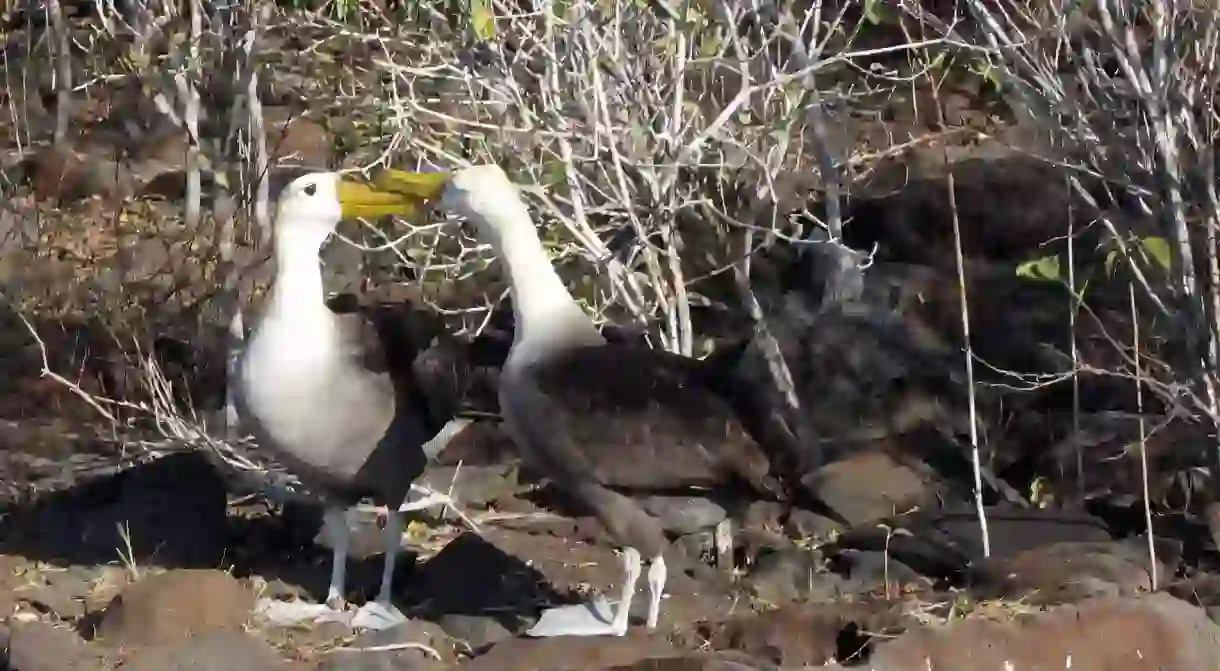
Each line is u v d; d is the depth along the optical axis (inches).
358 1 535.5
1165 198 421.1
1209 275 426.0
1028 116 594.2
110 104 900.6
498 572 438.0
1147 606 366.0
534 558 448.5
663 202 484.1
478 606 421.4
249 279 583.8
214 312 582.2
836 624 379.2
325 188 404.5
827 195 572.4
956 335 613.3
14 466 508.4
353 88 592.4
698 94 541.0
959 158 775.7
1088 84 448.1
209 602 388.8
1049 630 360.8
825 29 790.5
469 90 494.3
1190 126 422.0
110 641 379.6
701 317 610.2
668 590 426.0
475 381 543.8
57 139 855.7
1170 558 425.7
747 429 399.5
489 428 524.4
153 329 605.3
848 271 635.5
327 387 401.1
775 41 599.8
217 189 590.9
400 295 627.8
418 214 589.3
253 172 618.2
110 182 809.5
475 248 530.3
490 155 485.7
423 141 507.5
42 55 997.2
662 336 489.4
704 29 504.4
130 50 640.4
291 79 741.9
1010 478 507.8
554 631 393.1
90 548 448.1
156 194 803.4
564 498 487.2
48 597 414.0
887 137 787.4
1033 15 497.4
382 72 541.0
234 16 613.3
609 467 387.9
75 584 424.5
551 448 391.9
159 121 861.8
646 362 401.7
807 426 485.7
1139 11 463.2
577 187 481.4
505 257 403.2
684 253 582.9
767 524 460.4
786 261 657.6
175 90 645.9
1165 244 409.4
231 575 417.7
